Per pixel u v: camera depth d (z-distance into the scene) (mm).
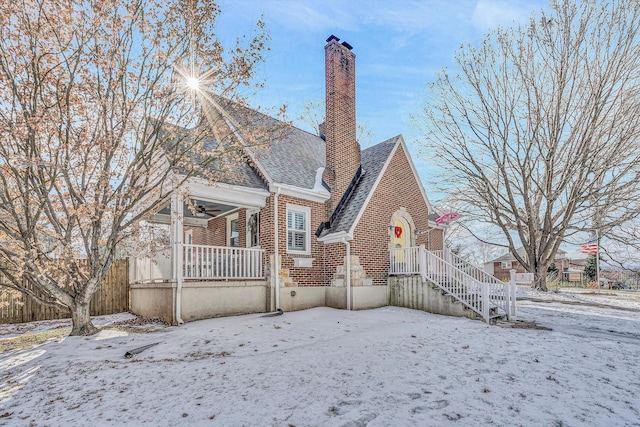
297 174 13242
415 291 11867
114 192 8531
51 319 11648
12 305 11008
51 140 7926
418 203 15180
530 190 21766
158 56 8195
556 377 5164
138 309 11961
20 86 7484
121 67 8242
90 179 8094
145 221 13055
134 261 12844
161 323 9570
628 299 16141
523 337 7695
